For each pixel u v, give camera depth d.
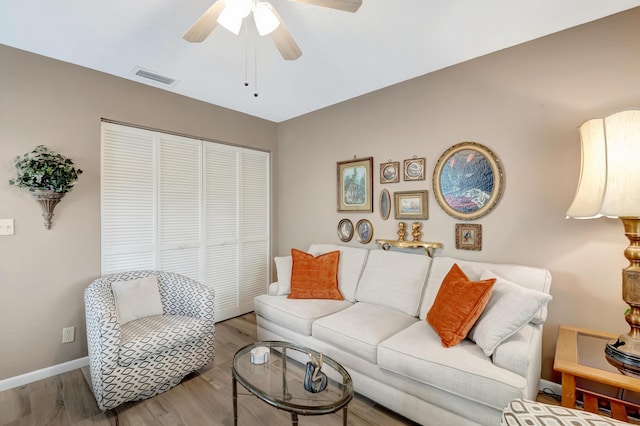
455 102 2.46
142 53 2.23
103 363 1.78
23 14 1.76
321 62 2.39
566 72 2.00
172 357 2.08
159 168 2.90
